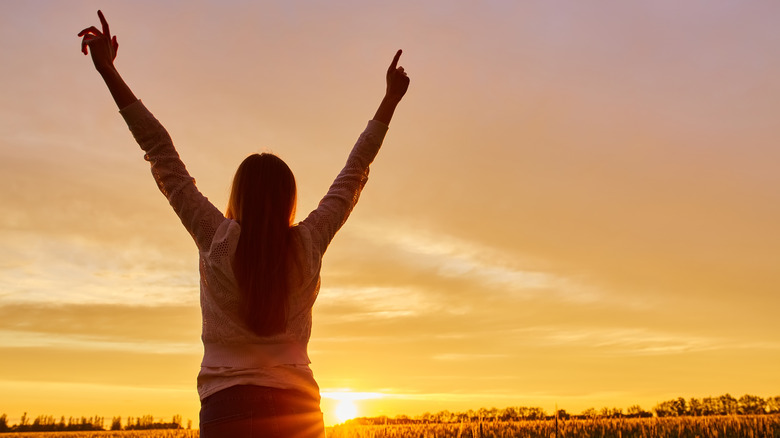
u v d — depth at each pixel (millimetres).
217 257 1968
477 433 22844
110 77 2148
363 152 2453
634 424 25469
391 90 2588
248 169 2115
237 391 1923
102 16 2189
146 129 2115
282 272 2010
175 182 2080
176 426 48469
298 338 2059
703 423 24641
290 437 1934
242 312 1976
